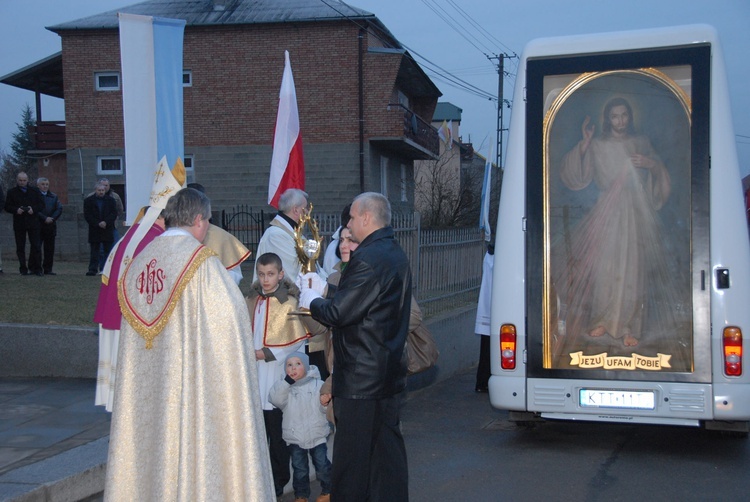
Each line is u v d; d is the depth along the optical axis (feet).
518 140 22.20
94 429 19.86
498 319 22.11
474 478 20.22
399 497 15.15
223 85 86.12
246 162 86.22
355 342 14.73
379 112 84.02
